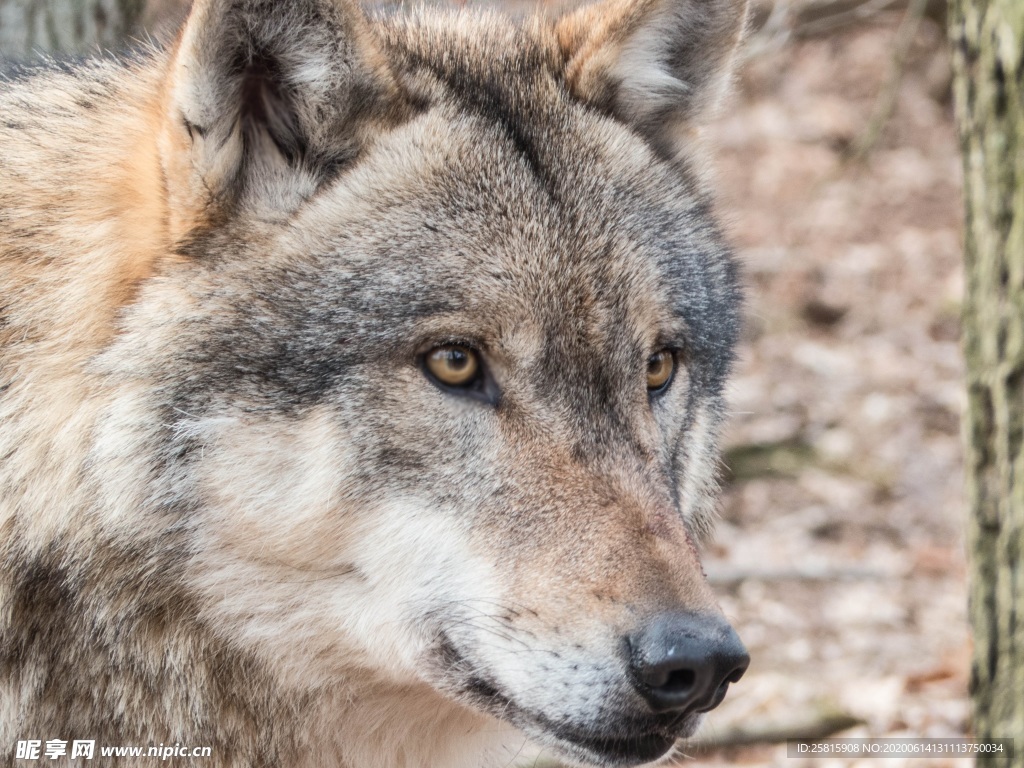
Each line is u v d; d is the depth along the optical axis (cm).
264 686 747
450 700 764
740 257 968
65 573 707
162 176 712
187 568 710
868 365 2486
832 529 1925
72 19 1190
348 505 702
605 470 711
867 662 1485
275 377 695
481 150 748
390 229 718
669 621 651
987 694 859
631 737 672
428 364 707
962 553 1830
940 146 3391
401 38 811
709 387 870
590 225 750
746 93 3588
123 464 697
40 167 757
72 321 716
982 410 869
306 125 722
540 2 948
